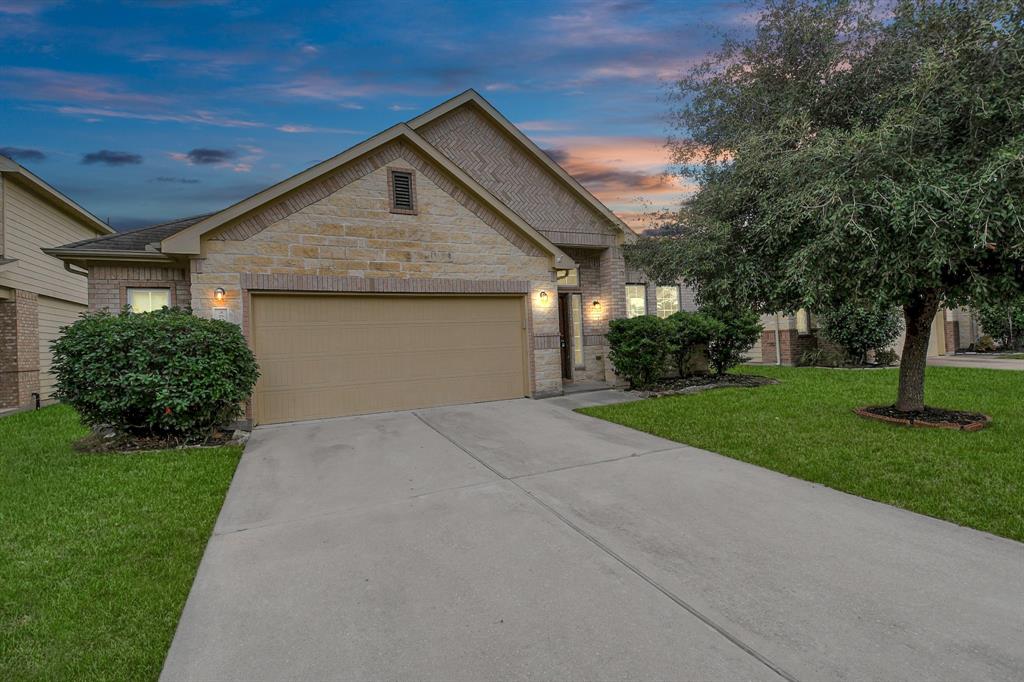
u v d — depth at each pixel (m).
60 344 6.64
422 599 3.09
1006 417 7.07
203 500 4.92
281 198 8.31
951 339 17.00
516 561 3.54
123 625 2.94
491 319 10.12
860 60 6.83
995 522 3.96
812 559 3.46
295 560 3.66
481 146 11.68
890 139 5.39
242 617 2.95
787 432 6.84
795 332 15.63
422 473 5.66
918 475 5.03
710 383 11.15
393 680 2.39
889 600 2.93
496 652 2.56
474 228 9.84
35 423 9.25
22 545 3.97
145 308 8.85
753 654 2.49
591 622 2.79
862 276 5.75
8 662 2.61
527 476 5.48
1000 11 5.13
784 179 6.33
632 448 6.50
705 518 4.22
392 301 9.21
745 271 6.98
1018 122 5.22
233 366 7.11
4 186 11.72
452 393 9.70
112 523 4.39
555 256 10.56
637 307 13.45
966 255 5.11
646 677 2.34
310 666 2.50
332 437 7.36
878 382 10.62
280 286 8.27
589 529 4.05
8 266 11.55
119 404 6.56
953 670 2.33
